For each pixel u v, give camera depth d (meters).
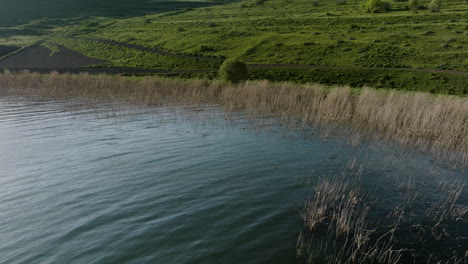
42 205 10.45
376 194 10.80
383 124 19.97
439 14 92.62
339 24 97.00
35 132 20.25
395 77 53.75
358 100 23.23
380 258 7.33
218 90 32.38
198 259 7.42
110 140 18.06
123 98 33.03
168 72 68.44
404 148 16.17
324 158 14.54
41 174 13.19
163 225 8.91
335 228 8.65
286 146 16.39
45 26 148.88
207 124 21.53
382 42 73.00
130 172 13.11
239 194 10.81
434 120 18.38
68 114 25.88
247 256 7.48
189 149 16.11
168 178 12.38
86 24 146.62
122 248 7.93
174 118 23.53
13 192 11.53
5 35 130.50
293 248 7.75
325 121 21.61
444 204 10.01
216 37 96.38
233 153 15.35
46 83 41.47
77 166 14.00
